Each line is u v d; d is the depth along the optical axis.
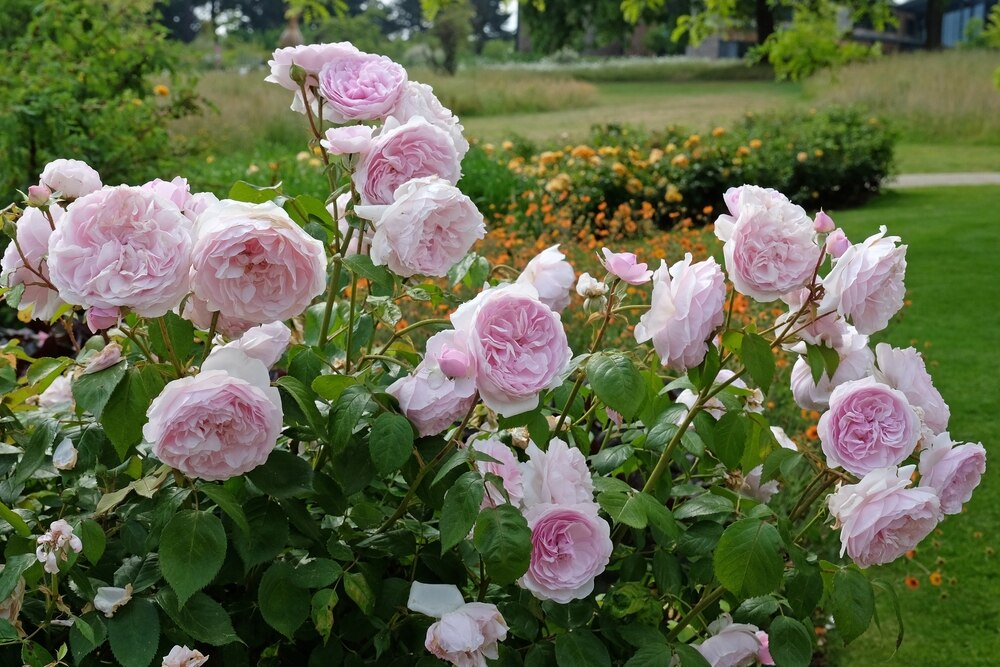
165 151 5.88
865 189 10.95
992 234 8.45
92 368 1.30
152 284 1.18
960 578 3.22
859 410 1.47
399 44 34.94
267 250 1.21
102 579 1.46
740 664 1.64
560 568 1.36
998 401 4.67
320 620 1.34
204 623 1.32
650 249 5.69
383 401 1.40
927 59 19.58
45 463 1.52
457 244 1.42
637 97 26.89
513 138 11.34
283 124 14.25
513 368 1.25
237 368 1.26
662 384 1.72
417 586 1.37
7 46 8.55
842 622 1.45
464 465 1.44
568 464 1.43
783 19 33.88
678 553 1.68
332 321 1.95
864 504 1.42
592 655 1.40
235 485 1.41
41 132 5.12
